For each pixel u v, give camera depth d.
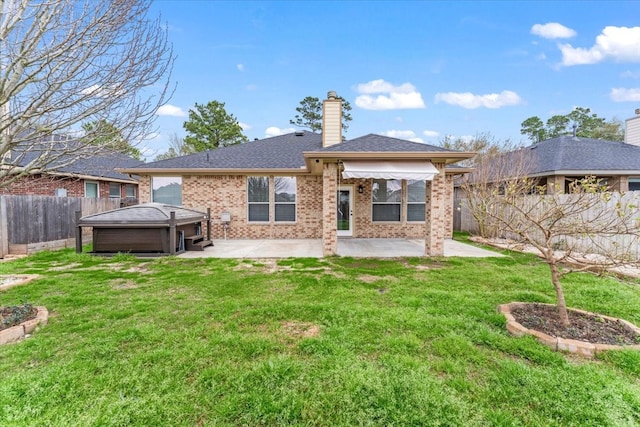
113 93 5.40
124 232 13.05
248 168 17.75
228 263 11.16
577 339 4.84
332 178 12.57
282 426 3.18
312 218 18.53
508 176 18.27
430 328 5.41
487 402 3.52
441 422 3.20
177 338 5.02
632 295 7.24
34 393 3.55
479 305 6.48
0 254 12.23
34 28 5.01
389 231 18.47
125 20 5.38
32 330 5.31
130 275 9.37
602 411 3.35
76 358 4.38
